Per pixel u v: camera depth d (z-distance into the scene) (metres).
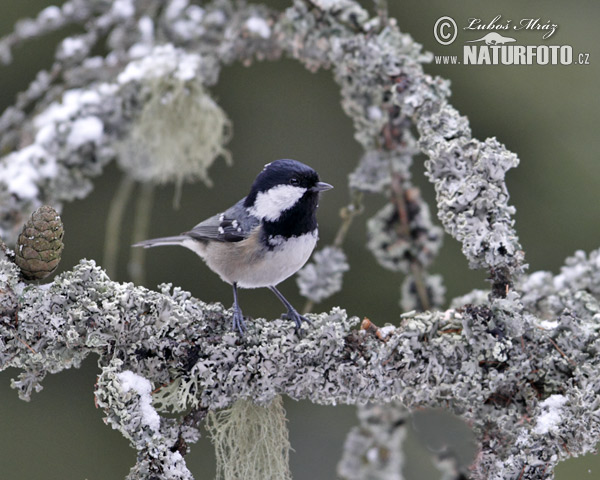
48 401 12.22
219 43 7.65
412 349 5.30
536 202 12.77
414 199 7.48
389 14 12.97
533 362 5.38
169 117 7.46
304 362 5.27
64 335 5.01
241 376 5.24
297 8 6.81
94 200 13.47
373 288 13.26
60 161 7.05
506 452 5.36
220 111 7.80
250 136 14.03
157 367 5.25
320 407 11.92
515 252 5.53
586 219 12.56
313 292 7.34
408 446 8.73
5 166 7.09
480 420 5.44
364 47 6.49
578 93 12.68
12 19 12.99
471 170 5.56
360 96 7.14
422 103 6.15
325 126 14.02
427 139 5.92
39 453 11.96
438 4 12.89
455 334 5.41
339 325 5.29
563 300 6.43
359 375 5.26
